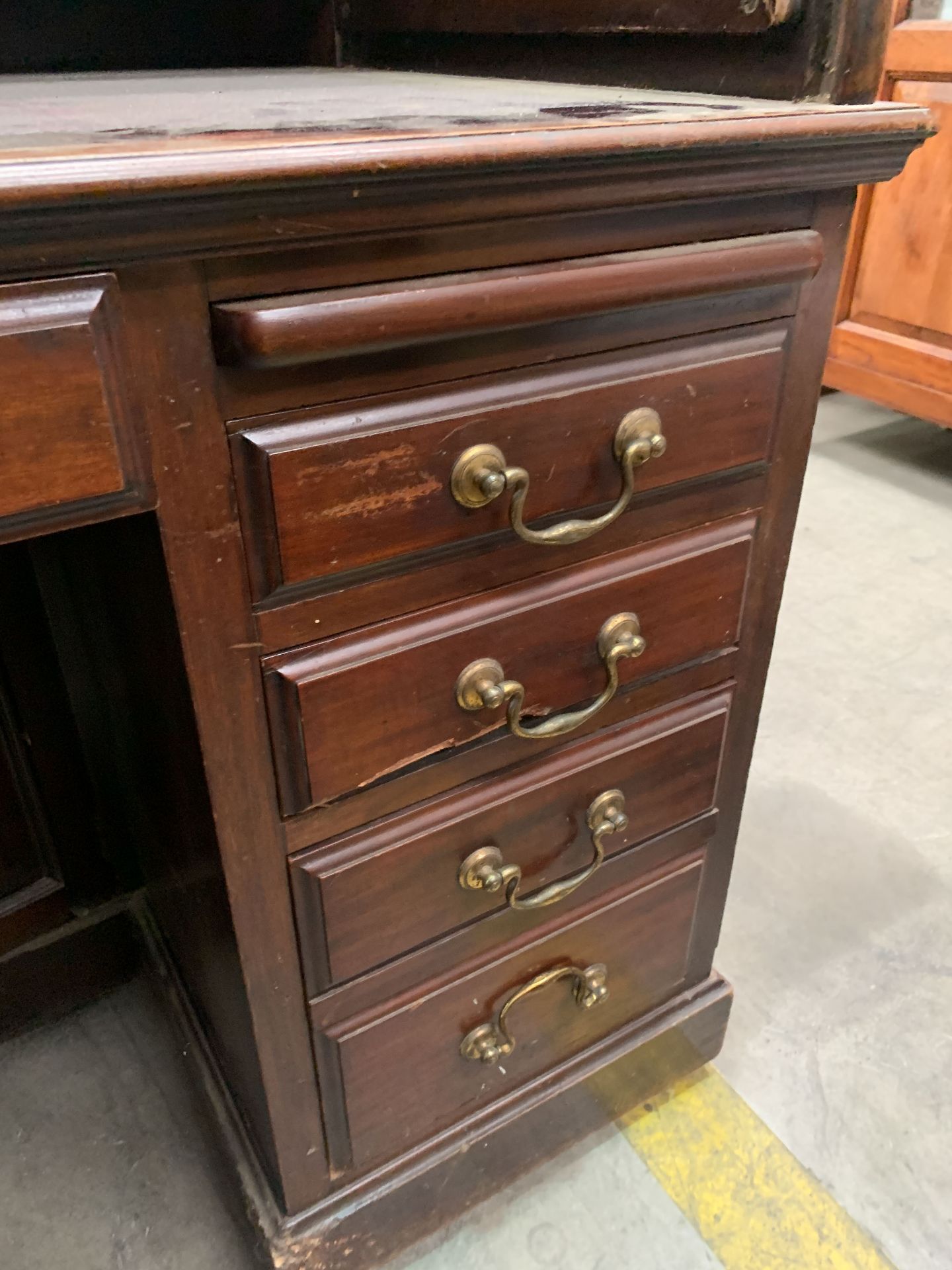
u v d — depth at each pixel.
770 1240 0.84
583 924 0.75
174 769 0.61
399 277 0.43
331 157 0.37
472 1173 0.80
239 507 0.44
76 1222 0.85
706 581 0.64
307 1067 0.66
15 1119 0.93
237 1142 0.78
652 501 0.58
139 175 0.34
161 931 0.96
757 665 0.72
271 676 0.49
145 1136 0.92
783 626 1.67
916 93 1.87
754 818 1.28
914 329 2.04
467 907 0.66
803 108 0.48
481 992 0.72
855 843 1.25
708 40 0.56
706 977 0.92
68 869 0.96
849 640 1.64
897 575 1.83
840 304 2.18
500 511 0.52
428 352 0.46
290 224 0.38
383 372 0.45
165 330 0.39
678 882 0.80
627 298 0.48
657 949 0.84
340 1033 0.65
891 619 1.70
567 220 0.46
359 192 0.38
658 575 0.61
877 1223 0.85
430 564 0.51
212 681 0.48
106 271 0.36
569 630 0.59
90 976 1.02
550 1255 0.83
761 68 0.54
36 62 0.82
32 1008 1.00
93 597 0.65
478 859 0.63
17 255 0.34
